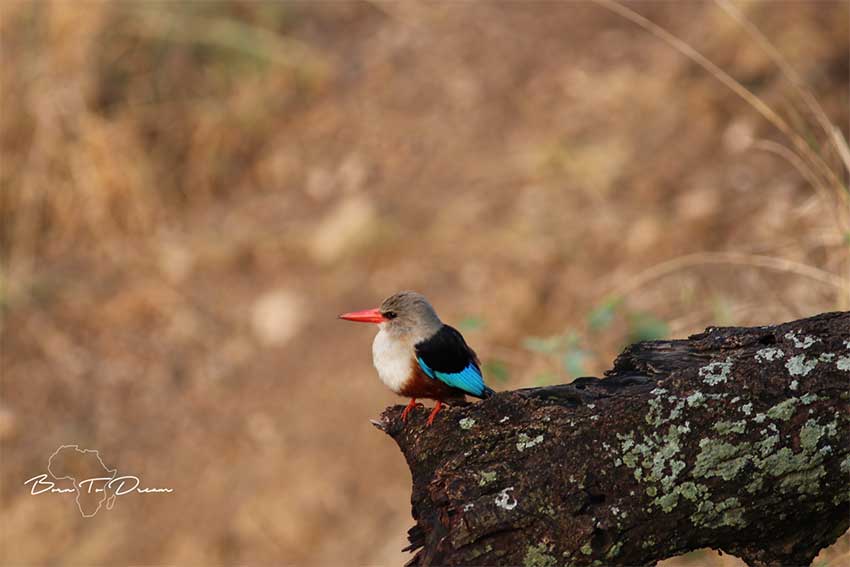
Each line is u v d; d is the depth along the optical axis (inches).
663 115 598.5
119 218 622.2
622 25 665.6
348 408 524.1
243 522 499.2
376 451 508.4
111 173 618.5
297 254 595.5
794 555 225.1
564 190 579.8
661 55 632.4
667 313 468.1
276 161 639.8
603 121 610.9
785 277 424.2
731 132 571.8
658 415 216.2
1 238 619.2
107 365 570.6
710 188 545.0
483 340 519.5
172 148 637.3
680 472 213.3
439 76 662.5
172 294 592.4
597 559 211.2
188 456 530.0
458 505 212.8
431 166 618.2
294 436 522.9
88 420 550.6
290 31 692.7
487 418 228.4
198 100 650.2
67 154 620.7
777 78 583.2
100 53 644.7
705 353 230.4
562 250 545.0
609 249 537.3
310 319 564.4
